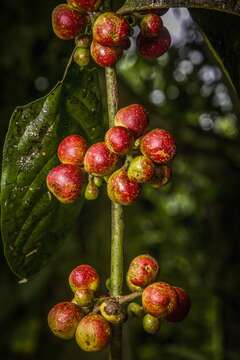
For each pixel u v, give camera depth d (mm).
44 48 754
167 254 1203
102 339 321
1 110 793
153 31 359
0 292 913
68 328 328
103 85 635
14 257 369
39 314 937
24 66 770
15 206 362
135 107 339
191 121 947
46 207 370
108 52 346
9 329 943
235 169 966
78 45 358
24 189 362
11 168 358
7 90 790
